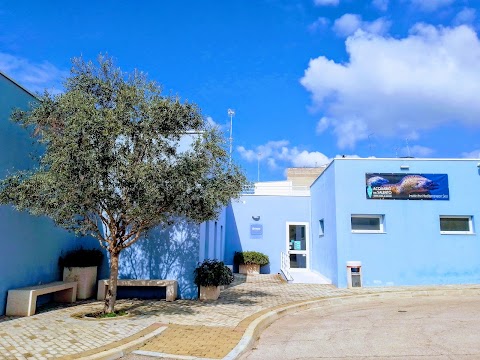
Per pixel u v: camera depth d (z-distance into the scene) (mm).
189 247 11914
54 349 6180
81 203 7840
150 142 8586
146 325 7969
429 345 6793
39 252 10172
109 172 8000
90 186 7672
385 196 14797
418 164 15000
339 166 14953
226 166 9500
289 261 19891
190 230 11977
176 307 10203
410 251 14555
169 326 7988
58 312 9156
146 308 9977
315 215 19109
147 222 8875
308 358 6219
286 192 24484
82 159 7504
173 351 6430
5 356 5809
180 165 8359
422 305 11078
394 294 12875
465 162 15047
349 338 7461
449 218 15070
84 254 11352
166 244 11969
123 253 12016
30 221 9820
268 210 21062
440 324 8492
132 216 8234
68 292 10617
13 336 6934
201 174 8672
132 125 8344
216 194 8875
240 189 9672
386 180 14891
